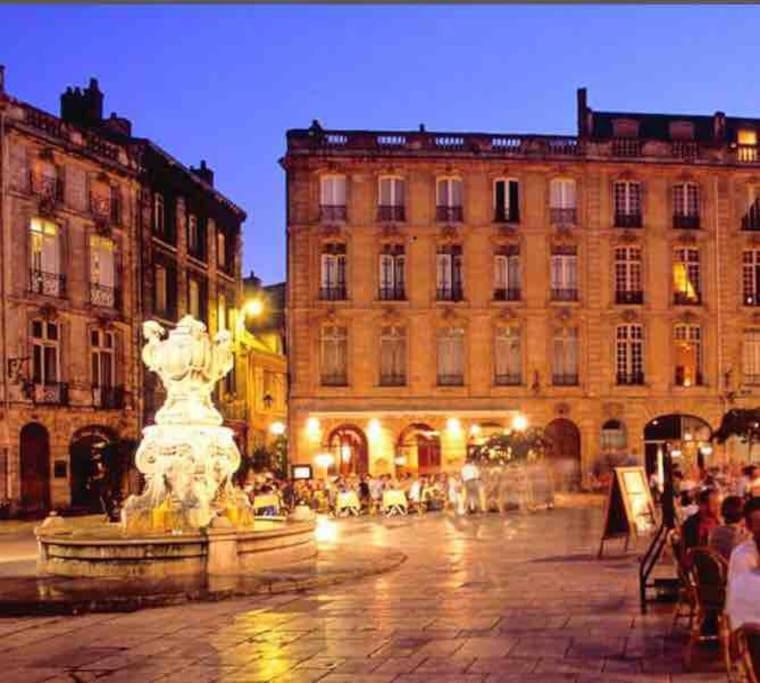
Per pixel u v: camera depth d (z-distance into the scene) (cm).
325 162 5119
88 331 4450
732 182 5369
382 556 2094
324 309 5109
